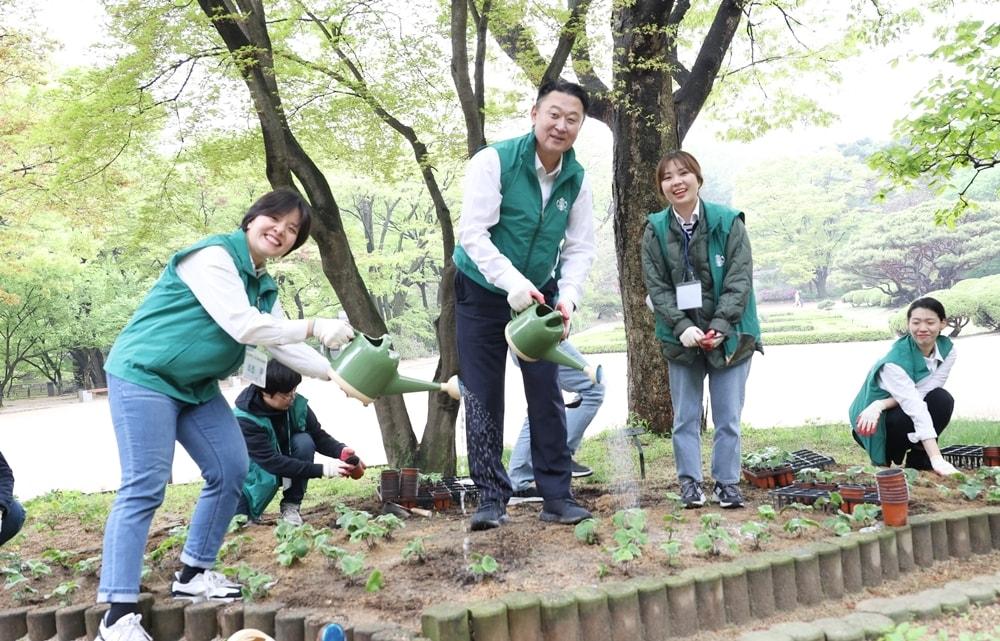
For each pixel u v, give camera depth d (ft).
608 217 97.60
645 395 24.23
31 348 96.94
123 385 8.39
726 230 12.10
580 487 14.85
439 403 20.66
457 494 14.34
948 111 20.18
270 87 19.62
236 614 8.54
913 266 118.83
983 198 131.85
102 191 23.99
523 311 9.83
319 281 86.12
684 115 25.32
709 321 12.31
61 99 22.07
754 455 15.17
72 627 8.95
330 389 73.97
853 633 8.19
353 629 7.63
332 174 73.56
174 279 8.68
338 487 19.36
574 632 7.95
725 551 9.86
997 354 64.59
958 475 13.19
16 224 43.42
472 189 10.40
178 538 11.49
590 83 26.53
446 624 7.48
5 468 11.87
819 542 9.68
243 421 12.75
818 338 100.37
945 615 8.84
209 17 17.88
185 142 21.76
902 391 14.06
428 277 106.22
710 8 29.19
